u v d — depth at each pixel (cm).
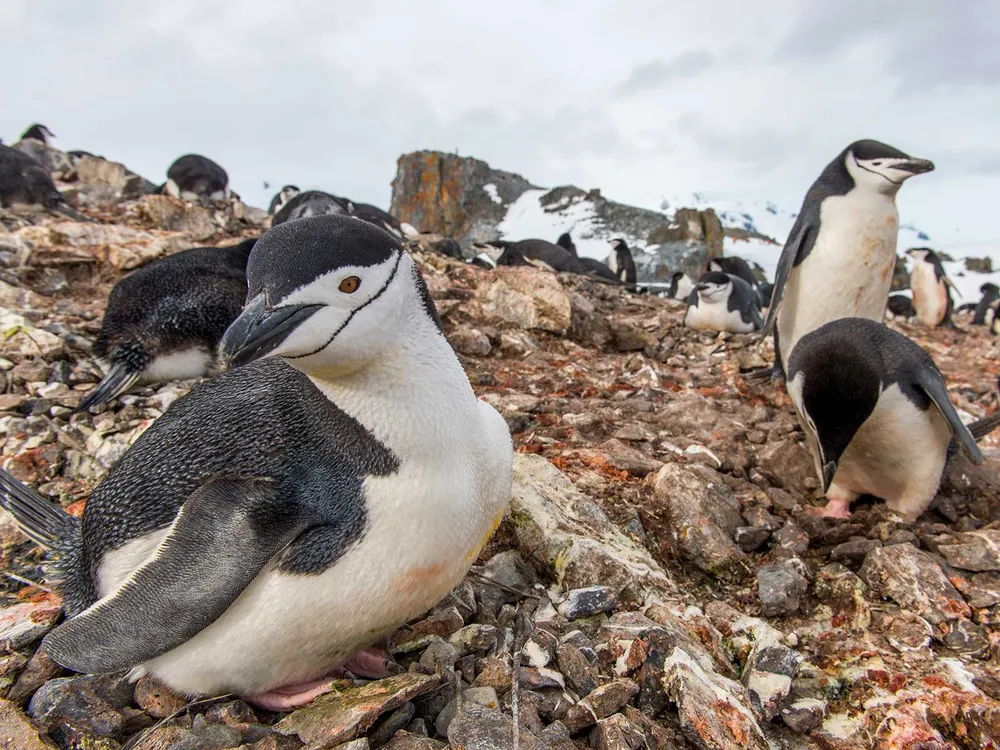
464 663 65
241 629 52
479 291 189
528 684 62
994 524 103
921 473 99
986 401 182
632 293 316
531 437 117
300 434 54
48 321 142
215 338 130
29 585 76
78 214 232
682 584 88
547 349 176
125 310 125
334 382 54
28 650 63
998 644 77
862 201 141
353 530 52
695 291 255
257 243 51
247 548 49
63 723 54
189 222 244
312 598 52
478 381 145
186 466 56
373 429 53
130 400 120
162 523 55
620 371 165
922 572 85
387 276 51
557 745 56
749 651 75
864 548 92
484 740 54
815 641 81
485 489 59
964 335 361
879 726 68
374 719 54
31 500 69
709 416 130
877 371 92
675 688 63
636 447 118
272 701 58
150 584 50
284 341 47
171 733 54
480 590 76
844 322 103
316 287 48
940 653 78
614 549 84
